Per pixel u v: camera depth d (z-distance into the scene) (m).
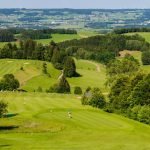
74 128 84.12
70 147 65.25
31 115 99.50
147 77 116.69
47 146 66.06
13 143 68.94
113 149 63.69
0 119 93.69
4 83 181.38
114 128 84.81
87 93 124.31
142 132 81.88
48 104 122.81
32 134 77.81
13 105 119.88
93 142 69.44
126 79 123.88
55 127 84.25
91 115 100.62
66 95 147.00
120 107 114.19
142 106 106.25
